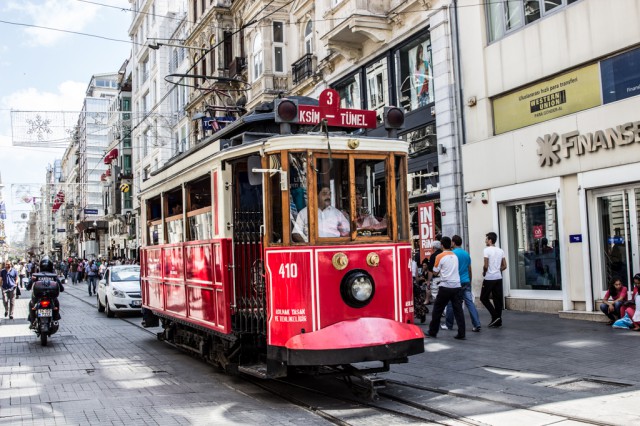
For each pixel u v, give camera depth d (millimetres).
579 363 8047
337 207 6926
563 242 12656
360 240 6945
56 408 6820
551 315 12875
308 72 23109
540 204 13609
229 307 7789
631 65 11383
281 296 6723
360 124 7391
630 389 6609
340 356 6336
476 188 14953
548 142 12852
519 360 8516
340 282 6758
